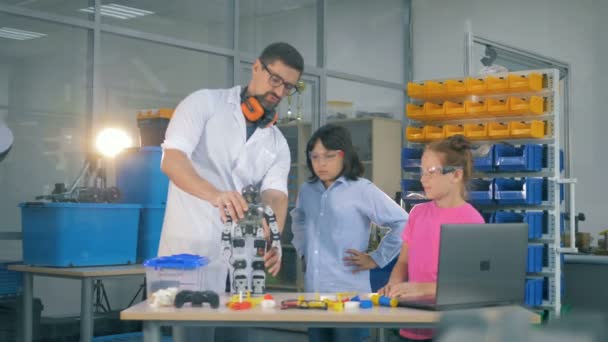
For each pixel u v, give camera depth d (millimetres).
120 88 5258
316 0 7000
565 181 4738
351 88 7297
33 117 4785
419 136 5141
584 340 1031
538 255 4707
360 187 2973
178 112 2760
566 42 7129
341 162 2982
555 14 7188
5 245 4621
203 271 2314
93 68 5082
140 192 4473
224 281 2707
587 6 7031
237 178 2830
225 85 6094
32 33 4809
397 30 7820
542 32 7246
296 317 1973
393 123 7391
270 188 2891
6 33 4688
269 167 2928
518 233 2199
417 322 1959
